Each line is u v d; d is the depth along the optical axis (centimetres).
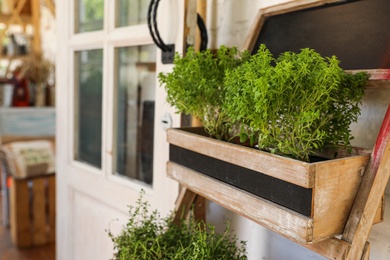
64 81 191
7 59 402
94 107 180
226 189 91
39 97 380
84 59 183
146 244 108
